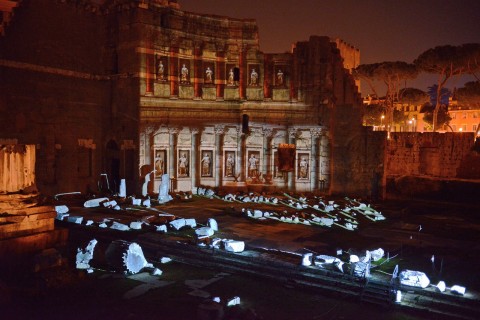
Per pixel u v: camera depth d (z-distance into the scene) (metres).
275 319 15.84
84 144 38.81
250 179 43.72
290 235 26.42
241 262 21.11
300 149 43.44
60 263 19.69
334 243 24.91
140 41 38.25
